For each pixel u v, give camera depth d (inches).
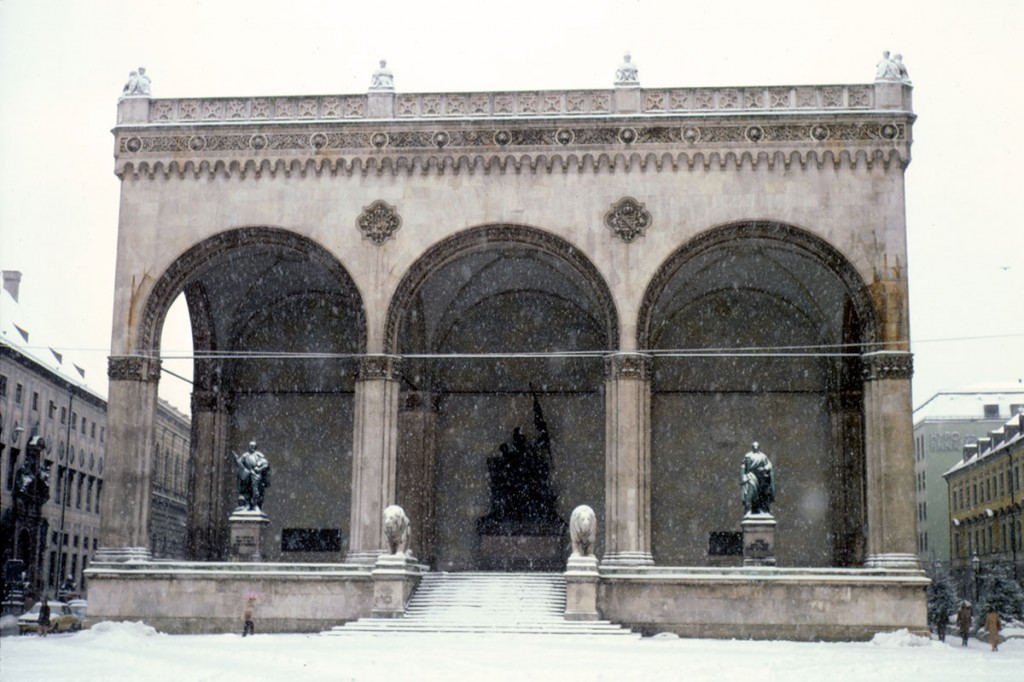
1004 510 4325.8
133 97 2198.6
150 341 2155.5
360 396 2095.2
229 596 2021.4
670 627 1952.5
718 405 2410.2
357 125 2142.0
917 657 1647.4
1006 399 5526.6
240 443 2485.2
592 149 2103.8
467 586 2075.5
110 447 2117.4
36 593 3501.5
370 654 1496.1
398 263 2117.4
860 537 2304.4
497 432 2487.7
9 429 3368.6
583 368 2486.5
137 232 2169.0
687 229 2078.0
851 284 2060.8
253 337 2512.3
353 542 2054.6
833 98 2090.3
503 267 2383.1
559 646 1672.0
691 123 2090.3
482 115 2137.1
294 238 2144.4
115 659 1454.2
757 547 2012.8
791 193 2070.6
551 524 2415.1
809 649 1747.0
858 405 2335.1
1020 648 2313.0
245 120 2170.3
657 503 2393.0
